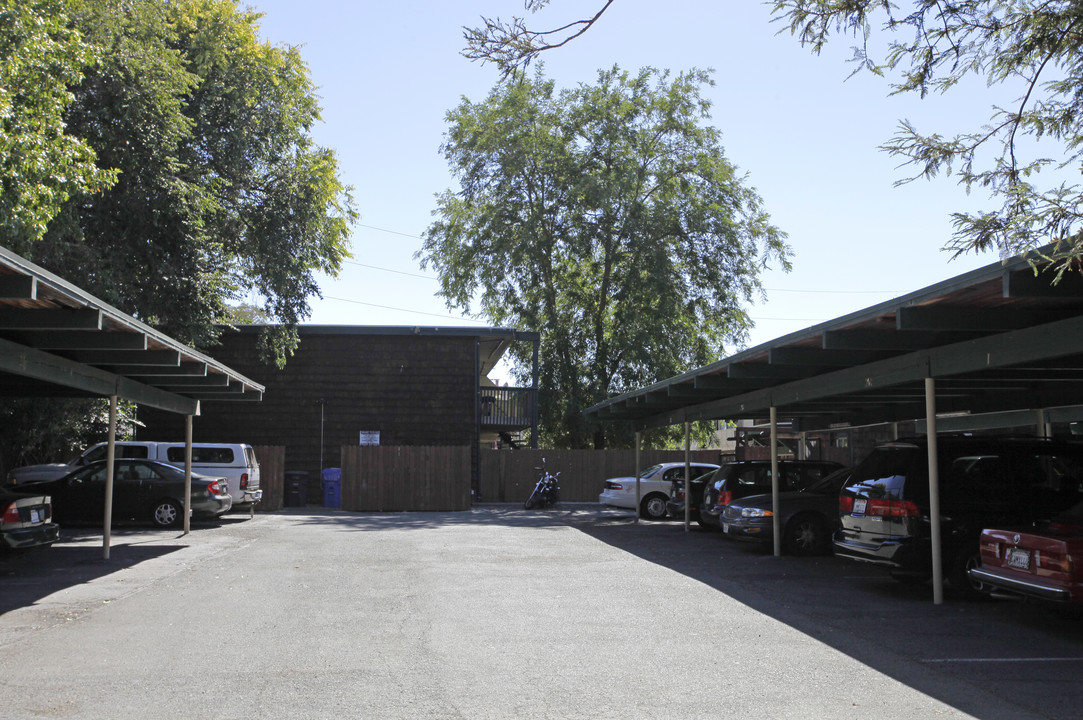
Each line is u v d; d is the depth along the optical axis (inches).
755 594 412.2
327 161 1040.2
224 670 268.2
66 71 615.2
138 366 525.7
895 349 394.9
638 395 715.4
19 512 463.5
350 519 868.6
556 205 1346.0
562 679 257.1
